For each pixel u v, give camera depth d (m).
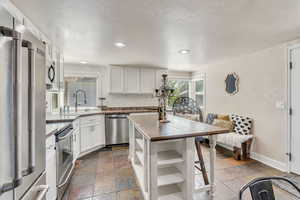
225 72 3.71
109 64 4.05
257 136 2.93
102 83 4.38
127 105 4.59
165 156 1.80
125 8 1.48
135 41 2.38
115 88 4.11
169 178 1.71
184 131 1.66
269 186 0.90
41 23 1.77
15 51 0.74
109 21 1.74
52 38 2.22
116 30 1.98
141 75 4.35
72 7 1.45
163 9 1.50
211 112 4.21
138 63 3.94
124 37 2.21
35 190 1.03
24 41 0.85
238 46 2.62
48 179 1.56
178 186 1.86
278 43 2.48
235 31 2.02
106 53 3.03
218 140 3.25
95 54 3.10
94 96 4.35
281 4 1.41
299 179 2.23
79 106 4.23
